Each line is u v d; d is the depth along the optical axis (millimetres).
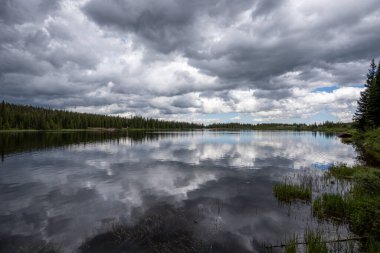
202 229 10680
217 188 17797
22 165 27719
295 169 25406
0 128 124875
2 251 8930
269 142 66062
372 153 34031
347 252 8422
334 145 54688
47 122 146125
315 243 8531
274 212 12750
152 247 9094
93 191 17062
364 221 9906
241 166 27328
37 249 9055
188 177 21594
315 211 12570
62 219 11945
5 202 14664
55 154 37688
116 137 87625
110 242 9508
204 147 51031
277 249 8945
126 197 15617
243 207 13555
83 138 77438
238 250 8867
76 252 8812
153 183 19391
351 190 15602
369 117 58312
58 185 18781
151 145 55094
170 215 12359
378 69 62125
